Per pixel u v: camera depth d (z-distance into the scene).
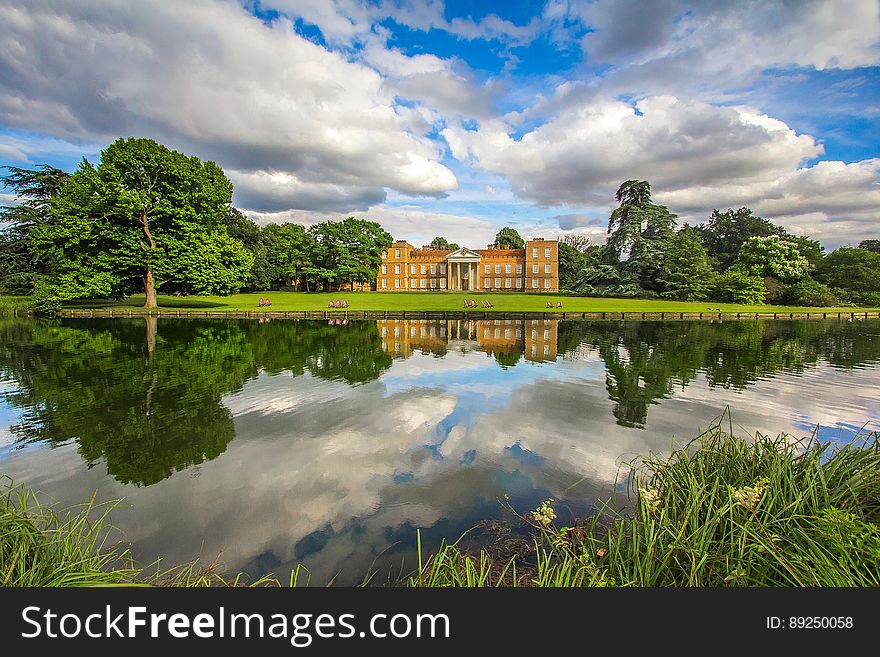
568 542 4.59
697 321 34.12
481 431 8.60
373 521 5.38
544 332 26.22
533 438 8.23
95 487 6.27
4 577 3.24
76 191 34.59
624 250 60.81
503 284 76.88
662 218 59.75
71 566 3.49
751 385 12.50
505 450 7.64
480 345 20.61
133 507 5.71
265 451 7.59
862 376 13.82
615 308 42.56
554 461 7.14
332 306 43.06
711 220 88.94
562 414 9.70
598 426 8.91
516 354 18.00
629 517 5.12
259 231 72.38
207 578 4.27
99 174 34.94
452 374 13.95
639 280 58.81
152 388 11.83
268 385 12.26
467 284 78.56
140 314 34.66
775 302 52.69
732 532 3.67
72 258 35.25
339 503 5.82
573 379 13.27
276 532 5.14
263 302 42.12
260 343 20.64
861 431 8.61
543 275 74.44
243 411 9.84
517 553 4.58
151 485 6.33
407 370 14.52
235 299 49.19
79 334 22.98
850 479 4.05
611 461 7.14
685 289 52.91
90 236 34.22
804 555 3.42
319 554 4.69
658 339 23.02
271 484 6.37
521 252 77.12
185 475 6.66
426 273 78.69
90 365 14.84
